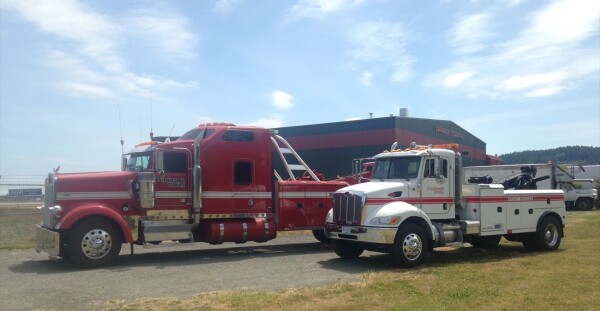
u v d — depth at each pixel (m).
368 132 33.78
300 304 7.15
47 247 10.90
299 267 10.84
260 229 13.11
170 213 12.20
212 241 12.60
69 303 7.41
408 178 11.55
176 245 14.21
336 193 11.61
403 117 33.50
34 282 9.12
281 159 14.17
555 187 31.39
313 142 36.16
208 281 9.13
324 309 6.85
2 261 11.80
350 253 12.13
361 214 10.77
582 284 8.46
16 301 7.57
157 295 7.91
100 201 11.37
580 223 21.42
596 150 113.56
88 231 10.90
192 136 13.09
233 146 13.07
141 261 11.84
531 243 13.29
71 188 11.15
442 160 11.80
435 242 11.16
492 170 28.59
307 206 14.09
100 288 8.53
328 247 14.73
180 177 12.39
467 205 12.16
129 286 8.70
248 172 13.23
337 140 35.09
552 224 13.33
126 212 11.63
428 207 11.48
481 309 6.84
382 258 12.22
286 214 13.76
